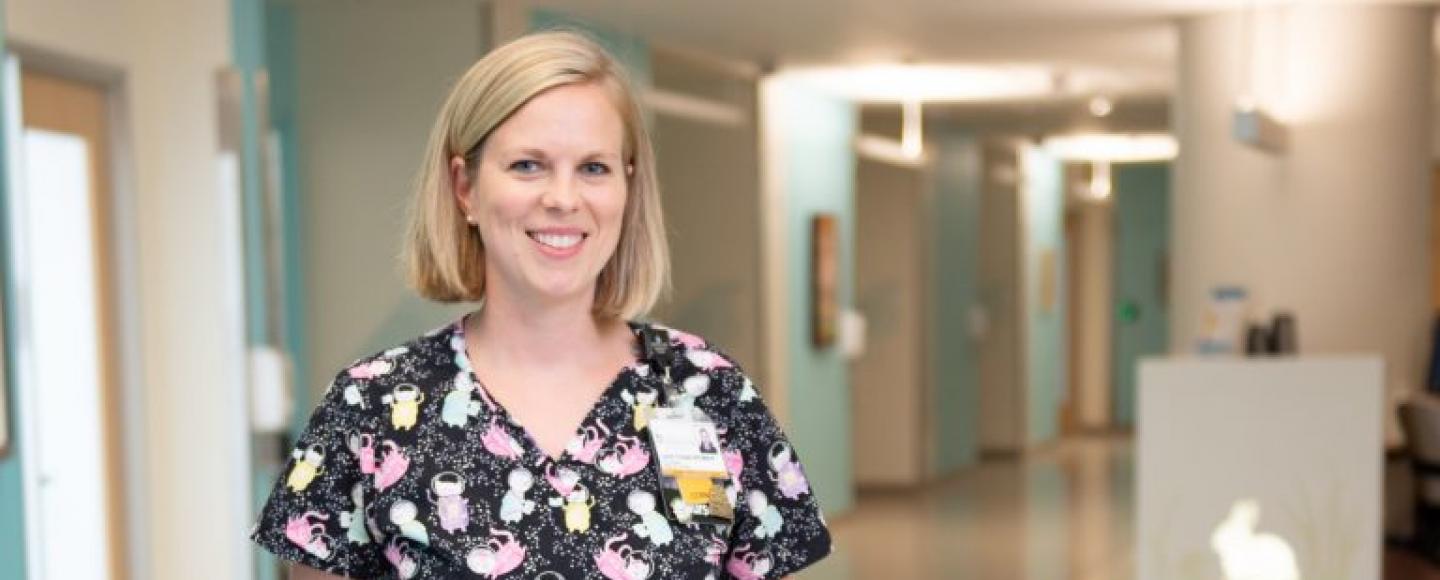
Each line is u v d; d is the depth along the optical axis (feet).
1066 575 25.57
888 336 37.47
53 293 13.74
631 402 5.92
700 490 5.78
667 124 27.17
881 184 37.50
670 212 27.20
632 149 6.00
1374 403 16.33
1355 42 21.66
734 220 28.40
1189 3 21.62
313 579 5.76
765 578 6.13
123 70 14.61
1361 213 21.79
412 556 5.64
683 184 27.53
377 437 5.71
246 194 15.66
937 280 39.24
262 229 15.79
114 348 14.57
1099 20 23.04
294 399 18.29
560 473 5.71
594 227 5.72
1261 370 16.55
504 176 5.67
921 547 28.63
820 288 31.12
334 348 18.66
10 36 12.49
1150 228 51.88
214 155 15.12
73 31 13.67
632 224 6.14
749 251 28.63
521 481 5.67
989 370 44.01
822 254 31.14
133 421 14.80
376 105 18.70
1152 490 16.85
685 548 5.71
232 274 15.15
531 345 5.87
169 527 15.40
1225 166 22.38
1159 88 31.40
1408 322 22.24
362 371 5.83
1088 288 51.85
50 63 13.23
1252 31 22.03
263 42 15.96
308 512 5.69
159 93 15.24
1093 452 45.06
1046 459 43.32
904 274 37.32
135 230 14.76
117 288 14.58
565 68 5.69
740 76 28.19
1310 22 21.71
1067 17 22.77
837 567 26.53
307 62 18.58
